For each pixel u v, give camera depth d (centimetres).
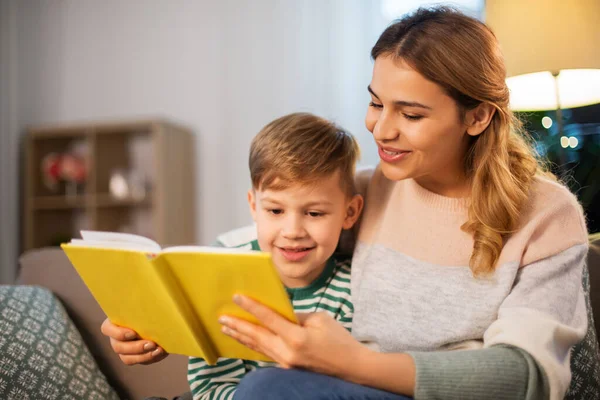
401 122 94
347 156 112
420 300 100
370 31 329
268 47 345
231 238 124
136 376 141
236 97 350
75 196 345
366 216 115
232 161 350
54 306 139
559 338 82
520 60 146
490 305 93
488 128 100
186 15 359
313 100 337
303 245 104
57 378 123
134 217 359
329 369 73
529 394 75
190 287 79
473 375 74
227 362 107
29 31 381
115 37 369
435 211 104
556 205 96
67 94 375
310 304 112
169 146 331
